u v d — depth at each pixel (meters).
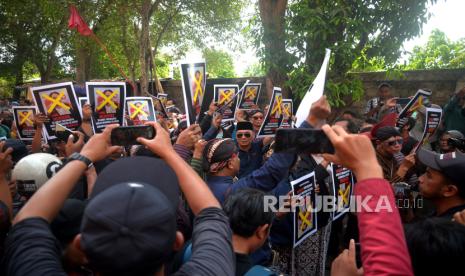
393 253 0.96
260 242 1.94
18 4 16.44
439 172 2.25
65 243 1.54
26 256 1.05
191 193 1.26
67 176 1.26
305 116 2.08
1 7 17.41
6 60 20.70
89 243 0.87
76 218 1.57
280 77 7.31
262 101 11.36
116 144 1.44
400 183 3.25
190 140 2.10
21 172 2.23
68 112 3.95
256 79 11.32
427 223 1.35
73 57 21.11
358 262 2.08
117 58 19.05
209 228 1.16
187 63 3.34
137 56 17.25
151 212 0.89
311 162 3.11
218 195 2.57
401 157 3.65
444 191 2.25
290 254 3.06
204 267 1.03
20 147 3.15
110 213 0.87
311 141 1.21
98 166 3.18
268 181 2.32
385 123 3.76
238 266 1.78
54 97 3.90
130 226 0.86
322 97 1.57
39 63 20.47
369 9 6.60
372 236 0.99
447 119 5.81
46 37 19.64
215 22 15.52
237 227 1.87
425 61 17.64
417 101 4.65
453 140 4.28
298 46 6.92
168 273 1.89
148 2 13.27
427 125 4.08
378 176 1.03
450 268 1.23
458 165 2.18
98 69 21.69
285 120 4.87
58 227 1.53
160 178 1.18
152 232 0.88
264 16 7.14
